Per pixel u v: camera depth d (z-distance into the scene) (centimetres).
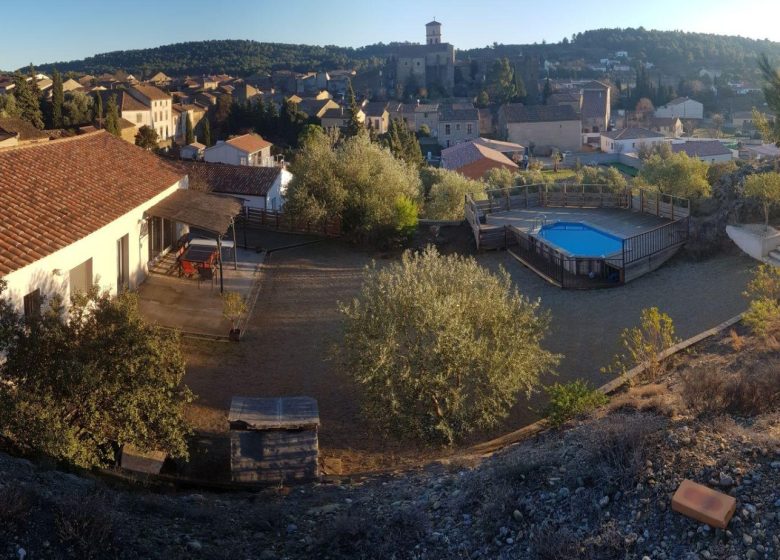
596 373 1911
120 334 1280
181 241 3216
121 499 1060
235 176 4375
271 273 3000
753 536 806
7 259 1633
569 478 989
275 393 1831
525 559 865
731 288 2381
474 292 1583
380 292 1560
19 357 1226
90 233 2028
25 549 816
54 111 9394
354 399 1811
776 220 2850
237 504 1177
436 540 943
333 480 1343
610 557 837
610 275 2708
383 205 3466
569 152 12950
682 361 1684
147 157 3098
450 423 1482
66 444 1130
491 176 6378
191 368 1962
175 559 888
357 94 19112
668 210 3312
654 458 977
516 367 1511
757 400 1148
